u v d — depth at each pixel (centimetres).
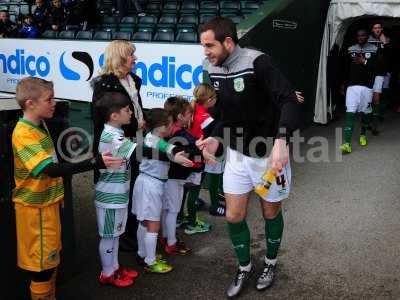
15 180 243
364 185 523
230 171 292
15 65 860
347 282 317
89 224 414
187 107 338
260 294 303
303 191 505
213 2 930
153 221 322
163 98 638
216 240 386
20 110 263
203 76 501
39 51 815
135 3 978
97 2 1080
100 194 294
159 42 654
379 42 692
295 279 321
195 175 377
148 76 645
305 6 721
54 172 228
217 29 257
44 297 258
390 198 481
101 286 313
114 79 324
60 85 800
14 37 941
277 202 296
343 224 416
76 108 775
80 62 764
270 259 314
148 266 330
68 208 309
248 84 265
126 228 367
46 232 246
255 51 264
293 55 704
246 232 303
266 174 278
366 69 632
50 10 972
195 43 609
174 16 902
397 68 1015
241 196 294
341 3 784
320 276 325
